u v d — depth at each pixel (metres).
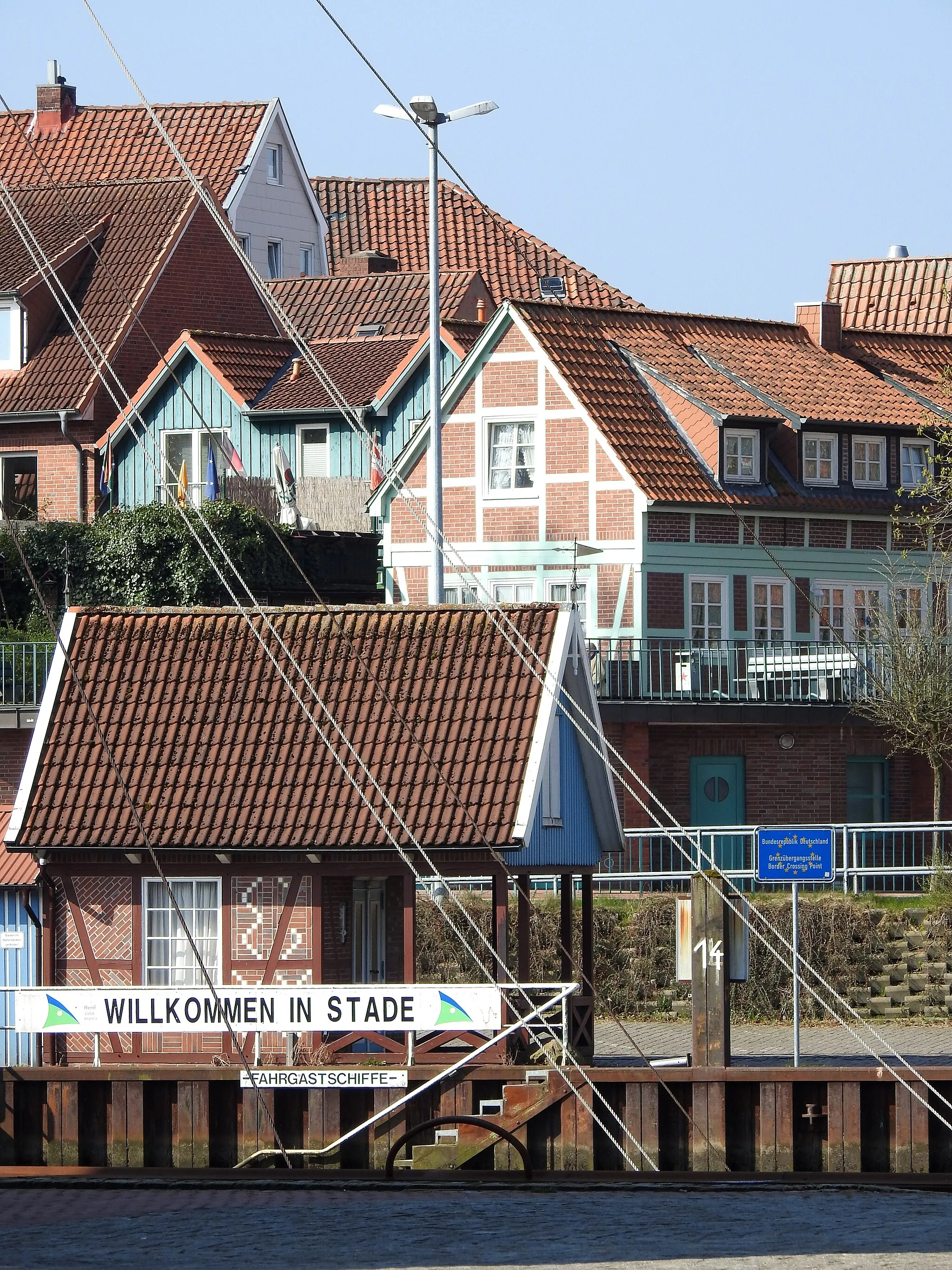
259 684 126.12
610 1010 150.50
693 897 114.56
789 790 191.38
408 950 118.88
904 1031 142.75
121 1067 114.38
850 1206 94.56
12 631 191.75
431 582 175.25
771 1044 136.12
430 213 173.88
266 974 120.81
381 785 120.38
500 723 121.62
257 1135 113.50
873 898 155.00
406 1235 86.25
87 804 122.25
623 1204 94.94
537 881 163.25
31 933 125.56
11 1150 114.94
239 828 119.81
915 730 185.62
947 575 199.12
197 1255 81.69
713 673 194.12
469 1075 112.94
